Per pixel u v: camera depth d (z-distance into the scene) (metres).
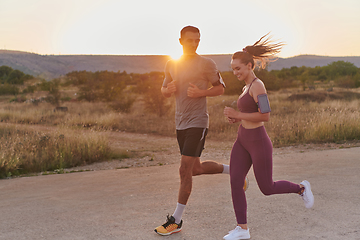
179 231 2.95
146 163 7.69
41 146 8.42
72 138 8.81
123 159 8.37
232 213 3.40
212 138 11.35
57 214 3.59
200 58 3.19
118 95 26.31
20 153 7.64
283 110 17.75
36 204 4.08
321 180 4.62
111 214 3.52
